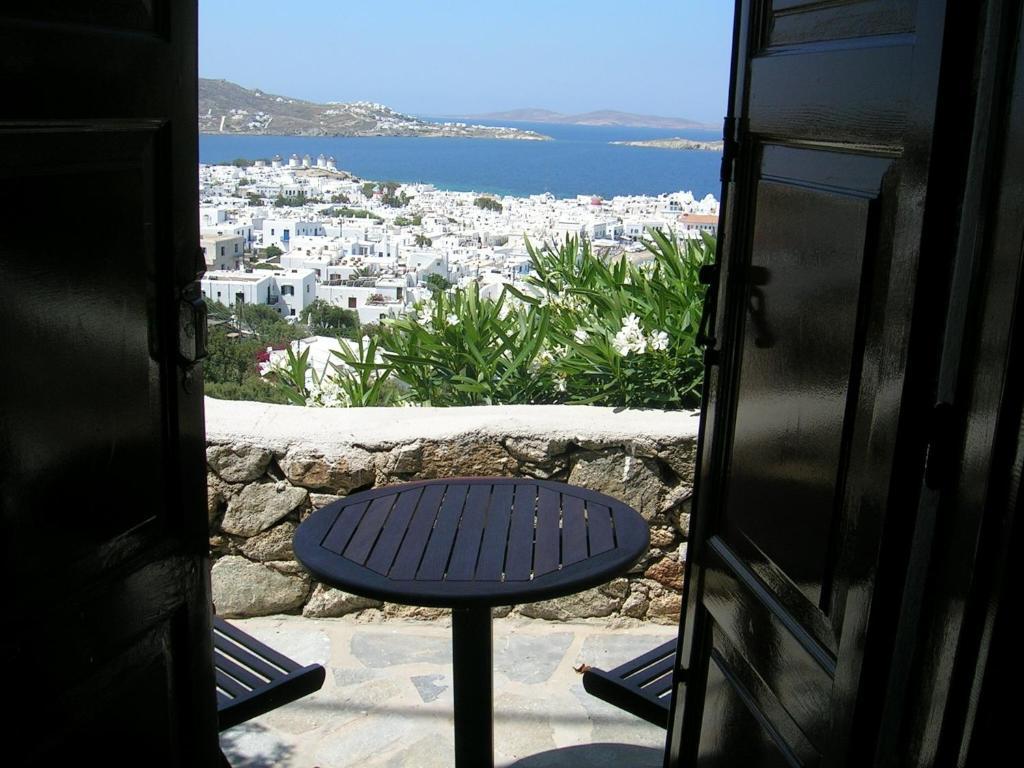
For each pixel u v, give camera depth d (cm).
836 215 127
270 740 250
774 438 146
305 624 310
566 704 267
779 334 145
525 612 314
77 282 125
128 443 138
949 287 103
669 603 313
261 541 309
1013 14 92
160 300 145
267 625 309
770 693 146
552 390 376
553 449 309
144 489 144
